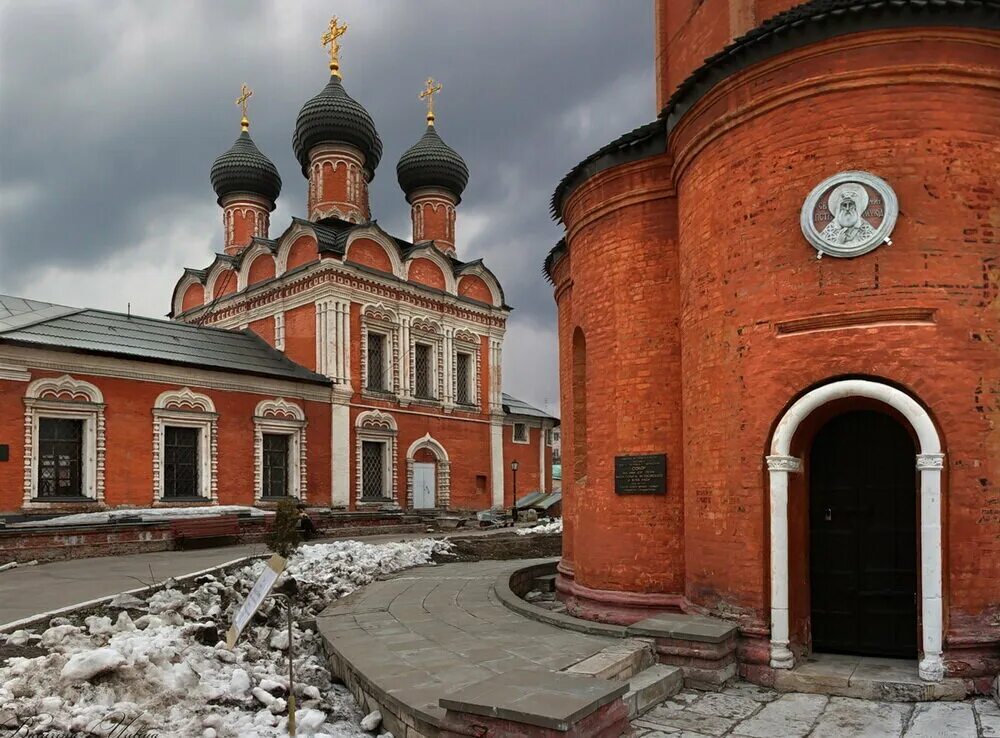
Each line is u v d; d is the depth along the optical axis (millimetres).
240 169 39312
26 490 22125
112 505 23969
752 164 9117
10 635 8555
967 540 7793
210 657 8406
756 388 8852
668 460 10930
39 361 22688
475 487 37375
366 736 7129
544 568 16250
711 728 6941
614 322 11547
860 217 8305
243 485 27453
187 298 38812
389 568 17734
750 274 9031
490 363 38906
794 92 8758
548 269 16172
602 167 11688
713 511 9281
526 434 41594
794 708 7480
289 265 32906
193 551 20109
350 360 31547
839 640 8922
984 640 7648
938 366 7977
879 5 8117
